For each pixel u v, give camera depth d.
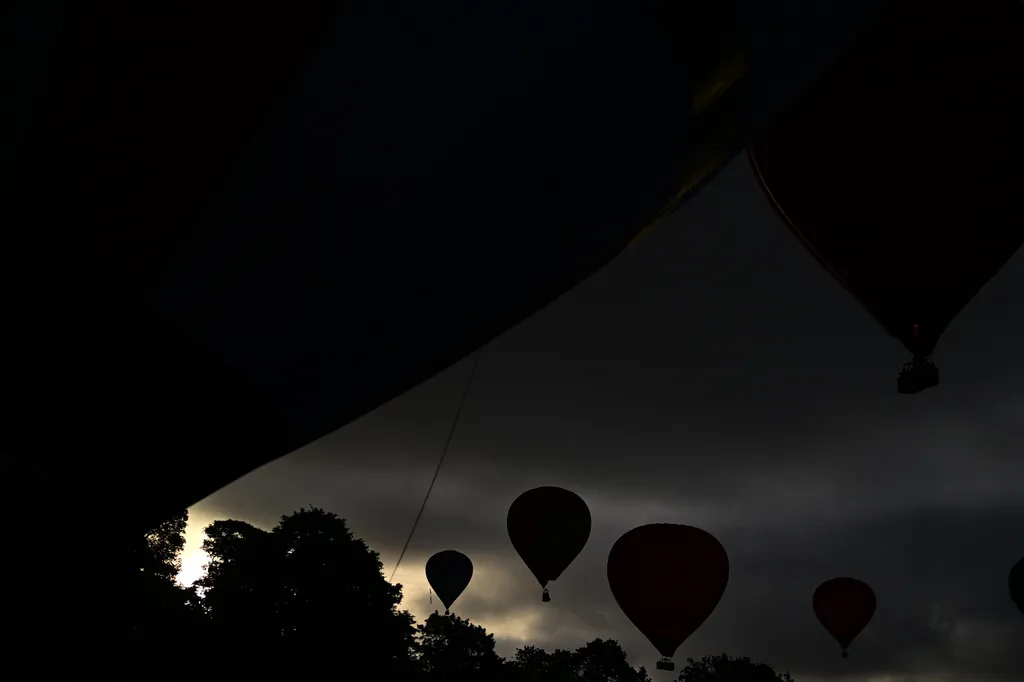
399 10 5.58
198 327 5.61
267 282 5.64
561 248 6.59
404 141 5.68
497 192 6.00
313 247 5.65
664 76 6.33
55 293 5.45
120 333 5.57
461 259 6.06
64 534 5.94
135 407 5.78
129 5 5.30
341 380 6.08
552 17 5.88
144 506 6.17
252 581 36.19
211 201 5.47
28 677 5.86
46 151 5.29
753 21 6.46
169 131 5.42
